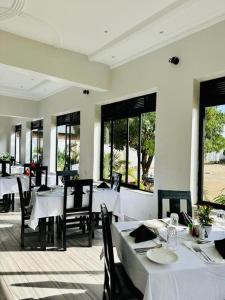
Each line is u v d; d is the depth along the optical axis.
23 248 3.95
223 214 2.91
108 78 6.16
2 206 6.65
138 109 5.76
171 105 4.61
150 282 1.56
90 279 3.06
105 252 2.18
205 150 4.31
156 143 4.91
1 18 4.16
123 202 5.81
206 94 4.27
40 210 3.88
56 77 5.32
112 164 6.57
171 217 2.65
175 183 4.51
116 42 4.89
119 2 3.67
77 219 4.40
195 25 4.09
